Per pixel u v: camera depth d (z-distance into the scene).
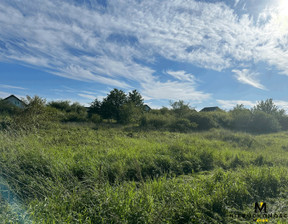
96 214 2.72
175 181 4.09
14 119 10.64
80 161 4.91
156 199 3.24
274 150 8.94
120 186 3.62
